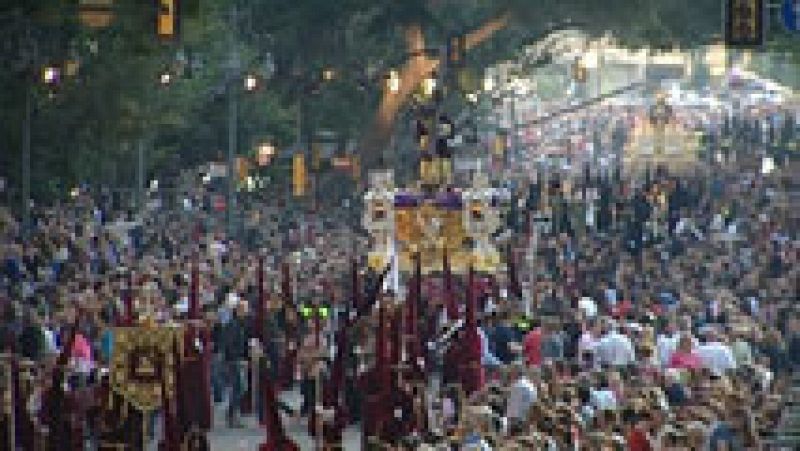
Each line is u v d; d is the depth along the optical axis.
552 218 136.50
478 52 171.88
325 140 162.38
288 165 160.25
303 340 82.44
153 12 93.62
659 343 77.00
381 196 93.62
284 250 127.19
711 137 190.38
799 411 64.06
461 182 141.88
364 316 71.44
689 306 88.94
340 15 164.50
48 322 75.69
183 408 58.81
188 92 142.38
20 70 114.81
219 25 142.12
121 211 135.25
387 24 164.75
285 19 164.62
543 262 114.12
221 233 139.25
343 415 58.50
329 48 165.12
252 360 82.38
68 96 124.00
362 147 163.00
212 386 82.94
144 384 60.69
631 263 112.94
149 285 81.12
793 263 114.12
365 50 164.88
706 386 63.28
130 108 126.56
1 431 58.06
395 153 162.12
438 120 96.56
